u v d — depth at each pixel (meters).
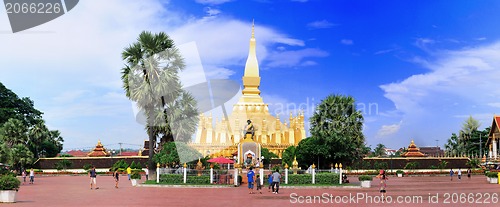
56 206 27.84
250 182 38.59
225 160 49.94
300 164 52.78
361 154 62.50
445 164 84.31
